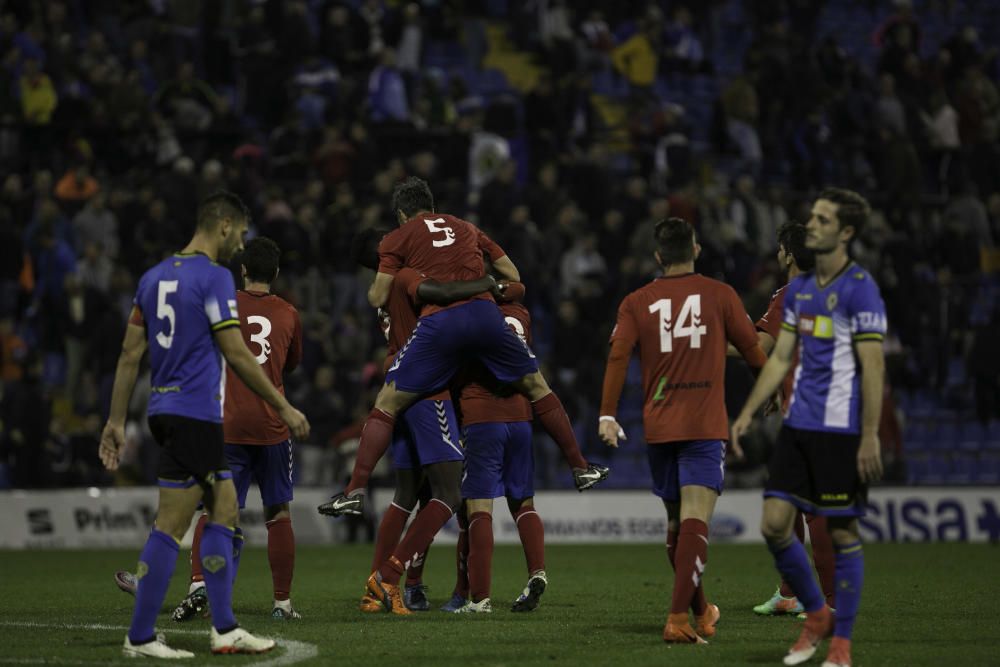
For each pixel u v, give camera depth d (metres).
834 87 90.50
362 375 67.25
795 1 98.50
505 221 72.31
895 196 84.12
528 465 31.86
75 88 75.50
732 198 79.38
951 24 108.00
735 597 35.62
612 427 26.06
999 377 76.62
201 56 78.81
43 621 29.36
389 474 64.75
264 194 71.69
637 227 74.94
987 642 25.69
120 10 81.69
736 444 23.27
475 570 31.14
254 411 30.03
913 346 78.31
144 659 22.59
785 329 23.34
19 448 62.59
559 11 92.56
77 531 61.66
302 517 63.59
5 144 72.50
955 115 91.50
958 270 82.44
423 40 90.12
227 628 23.31
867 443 21.88
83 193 70.00
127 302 67.19
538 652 23.86
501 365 30.92
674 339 25.69
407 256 31.22
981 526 65.75
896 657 23.53
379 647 24.48
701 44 98.00
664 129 82.94
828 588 28.97
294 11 78.44
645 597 35.62
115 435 23.86
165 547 22.84
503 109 80.31
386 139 76.31
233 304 23.11
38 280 67.56
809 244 22.81
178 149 72.00
